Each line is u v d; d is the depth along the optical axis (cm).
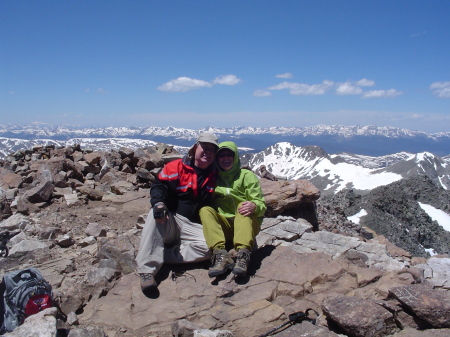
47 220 506
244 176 346
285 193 532
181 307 299
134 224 521
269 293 305
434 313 255
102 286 328
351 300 274
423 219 3556
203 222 339
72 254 405
